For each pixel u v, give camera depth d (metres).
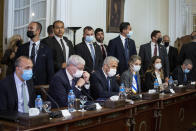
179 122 4.84
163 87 4.98
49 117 2.70
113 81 4.38
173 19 9.14
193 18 9.20
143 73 6.14
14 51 4.92
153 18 9.16
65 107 3.38
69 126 2.72
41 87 3.53
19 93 3.16
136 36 8.56
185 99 5.00
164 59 6.18
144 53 6.20
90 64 5.08
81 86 3.75
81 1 6.73
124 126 3.50
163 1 9.31
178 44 8.74
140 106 3.79
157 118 4.12
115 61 4.23
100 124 3.10
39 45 4.33
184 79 5.98
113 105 3.36
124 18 8.12
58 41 4.79
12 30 5.82
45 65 4.34
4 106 3.03
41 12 6.21
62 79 3.54
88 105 3.29
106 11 7.43
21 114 2.65
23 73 3.09
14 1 5.88
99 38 5.95
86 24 6.88
